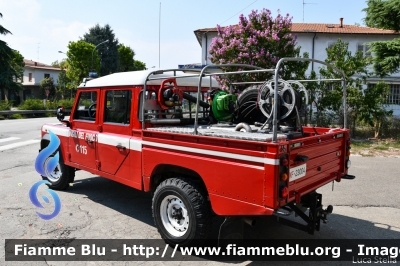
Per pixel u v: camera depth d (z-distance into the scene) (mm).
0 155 9945
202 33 23156
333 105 13086
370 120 13086
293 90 3920
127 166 4637
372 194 6406
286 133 3900
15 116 24266
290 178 3289
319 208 3865
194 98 5004
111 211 5379
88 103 5555
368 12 15312
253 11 12734
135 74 4668
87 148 5410
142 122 4352
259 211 3188
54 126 6340
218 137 3553
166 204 4117
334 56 13297
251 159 3223
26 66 49094
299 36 23188
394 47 13539
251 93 4809
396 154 10477
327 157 4082
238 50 12484
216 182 3535
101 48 48281
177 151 3924
